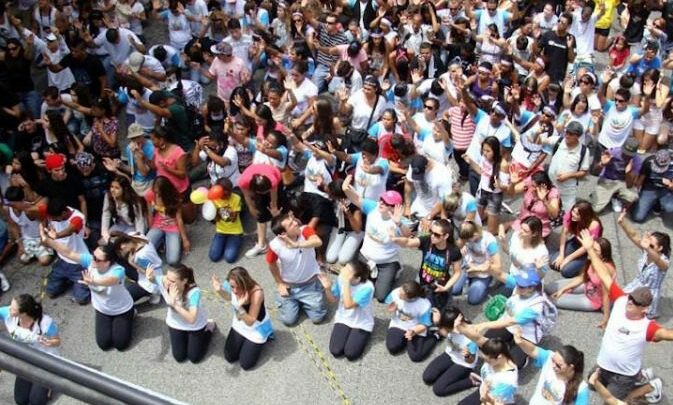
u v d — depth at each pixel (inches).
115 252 334.6
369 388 313.1
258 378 320.2
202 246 399.2
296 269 332.8
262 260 387.9
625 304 278.8
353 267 315.3
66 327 350.3
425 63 492.7
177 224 385.1
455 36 544.1
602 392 282.7
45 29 552.7
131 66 454.3
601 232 347.3
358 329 325.4
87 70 494.9
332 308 354.6
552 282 353.1
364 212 360.5
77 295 361.1
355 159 383.2
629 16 602.5
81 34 512.1
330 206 379.6
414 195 412.8
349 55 504.7
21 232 392.5
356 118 441.1
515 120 437.1
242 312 310.8
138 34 597.0
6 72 480.4
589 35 531.8
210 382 319.3
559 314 346.0
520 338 289.7
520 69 525.0
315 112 418.0
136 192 391.5
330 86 514.0
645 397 294.8
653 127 440.8
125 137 488.4
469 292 347.3
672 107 432.1
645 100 429.4
